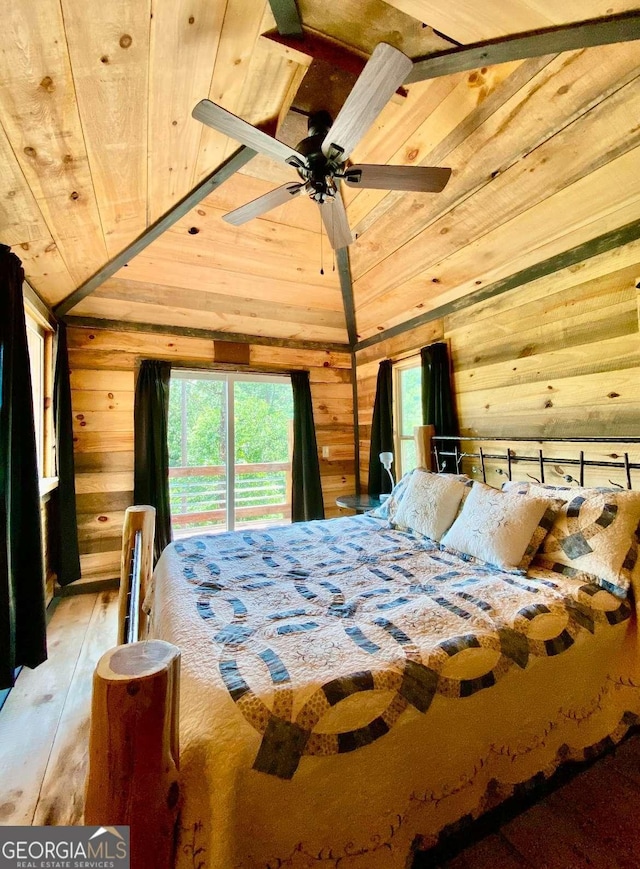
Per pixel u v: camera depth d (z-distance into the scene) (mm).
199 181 2270
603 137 1821
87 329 3457
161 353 3754
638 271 2016
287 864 836
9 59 1176
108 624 2766
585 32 1397
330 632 1245
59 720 1805
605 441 2055
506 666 1187
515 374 2680
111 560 3471
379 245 3117
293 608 1438
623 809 1288
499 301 2799
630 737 1474
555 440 2336
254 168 2523
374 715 970
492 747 1128
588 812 1280
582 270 2268
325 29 1559
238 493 4301
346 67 1692
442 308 3312
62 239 2236
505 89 1817
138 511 1917
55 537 3199
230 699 936
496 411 2814
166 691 759
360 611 1401
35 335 2912
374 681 1020
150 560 1954
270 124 2053
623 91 1645
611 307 2131
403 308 3645
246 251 3232
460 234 2656
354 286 3764
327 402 4598
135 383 3621
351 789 911
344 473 4672
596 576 1602
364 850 908
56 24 1138
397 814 958
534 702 1222
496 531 1886
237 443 4285
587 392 2248
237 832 804
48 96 1343
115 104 1492
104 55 1285
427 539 2303
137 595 1832
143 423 3553
